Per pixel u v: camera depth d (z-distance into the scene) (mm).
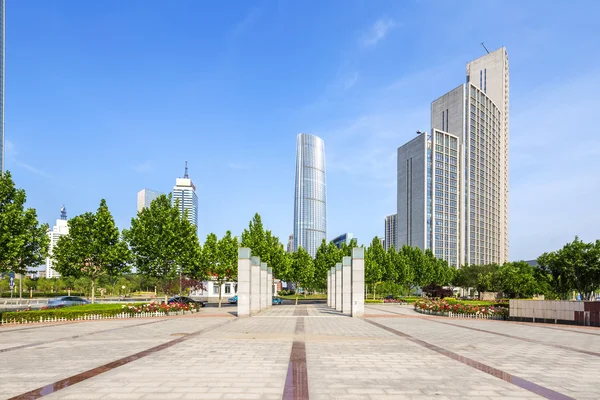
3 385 9867
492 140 166250
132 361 12812
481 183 156125
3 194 25688
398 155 157125
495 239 164625
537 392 9469
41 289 78875
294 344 16609
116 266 34938
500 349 15641
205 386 9750
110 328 22891
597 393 9430
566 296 40250
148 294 87750
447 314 33531
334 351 14906
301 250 62250
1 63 104312
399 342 17422
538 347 16203
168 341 17422
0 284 70750
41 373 11141
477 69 180750
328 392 9289
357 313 33312
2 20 105250
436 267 78438
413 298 60969
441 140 143875
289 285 130125
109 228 34125
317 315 34844
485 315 31188
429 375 11070
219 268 44438
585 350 15539
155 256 36094
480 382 10336
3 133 104438
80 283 79875
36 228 28031
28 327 23516
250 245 49031
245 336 19297
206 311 39281
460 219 145750
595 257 35844
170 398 8766
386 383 10156
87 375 10891
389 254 68625
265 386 9773
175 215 37594
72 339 18094
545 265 39250
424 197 138375
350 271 38469
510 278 55469
